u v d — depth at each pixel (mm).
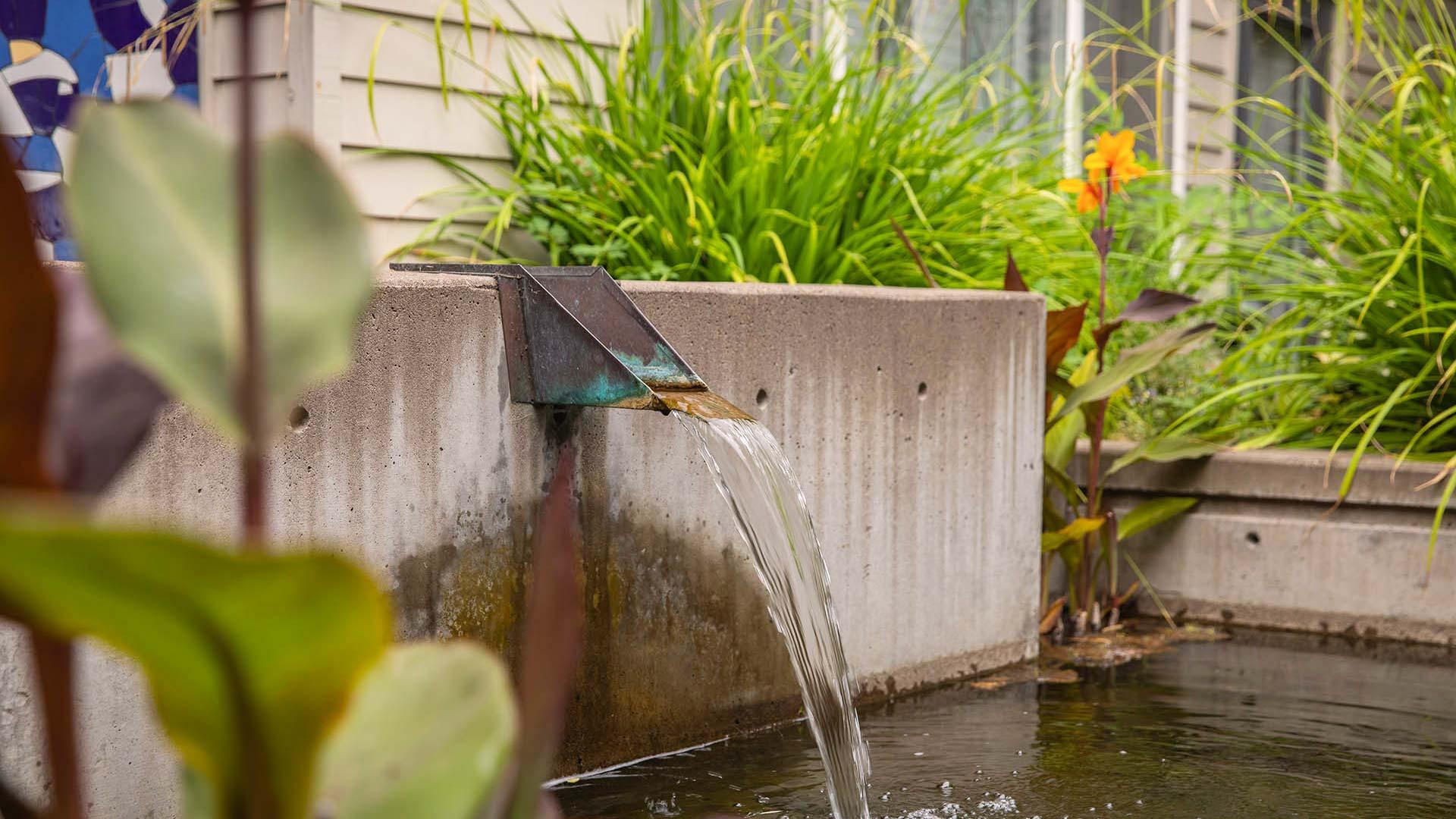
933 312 3785
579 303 2984
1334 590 4551
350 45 4270
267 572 384
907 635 3771
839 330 3502
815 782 2939
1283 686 3842
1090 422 4477
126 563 372
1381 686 3834
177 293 473
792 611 2725
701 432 2570
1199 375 5133
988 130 6090
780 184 4539
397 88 4434
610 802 2764
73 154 478
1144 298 4254
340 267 489
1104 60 7004
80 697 2162
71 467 485
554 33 4969
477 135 4723
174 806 2311
